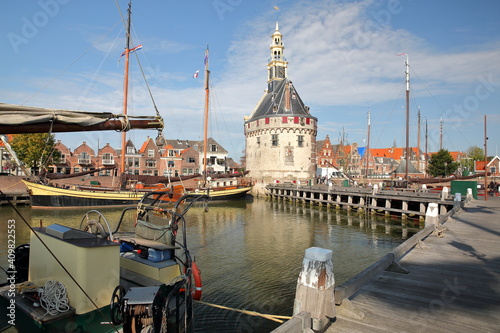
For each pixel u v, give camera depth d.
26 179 32.12
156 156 60.62
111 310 4.70
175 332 5.06
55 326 4.61
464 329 5.04
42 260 5.49
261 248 17.22
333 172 66.62
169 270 6.45
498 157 57.19
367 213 29.67
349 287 6.04
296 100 55.19
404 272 7.68
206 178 41.34
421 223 24.56
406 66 40.59
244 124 62.97
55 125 5.29
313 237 20.20
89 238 5.36
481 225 14.44
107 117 6.02
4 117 4.63
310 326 4.81
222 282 11.97
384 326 5.11
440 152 58.44
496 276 7.48
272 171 52.53
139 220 8.09
